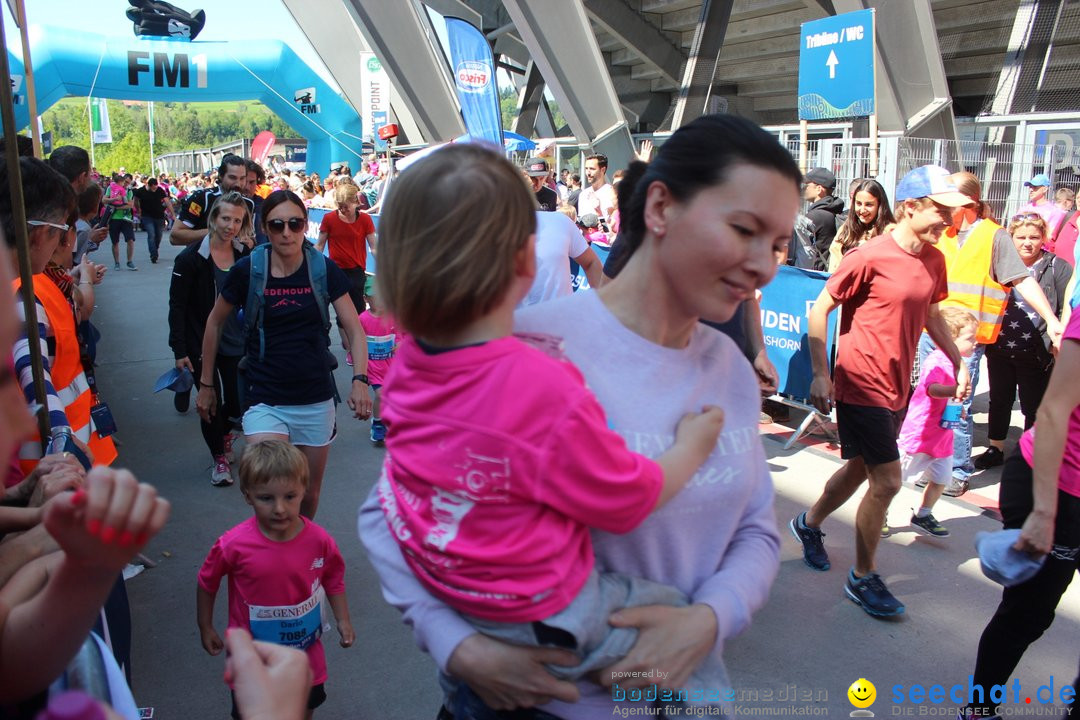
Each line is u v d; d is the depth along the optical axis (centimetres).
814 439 621
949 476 446
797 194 129
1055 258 564
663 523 134
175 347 517
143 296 1315
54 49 1806
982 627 367
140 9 2075
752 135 124
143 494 97
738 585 137
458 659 122
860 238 532
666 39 2127
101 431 283
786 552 438
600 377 135
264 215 368
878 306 355
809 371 604
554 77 1698
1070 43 1376
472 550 116
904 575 414
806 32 747
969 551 439
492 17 2369
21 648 104
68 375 258
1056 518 246
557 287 347
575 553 121
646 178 134
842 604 386
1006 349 528
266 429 371
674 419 135
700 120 130
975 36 1634
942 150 1029
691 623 128
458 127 2253
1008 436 615
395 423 124
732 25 1905
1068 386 227
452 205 111
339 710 313
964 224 518
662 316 137
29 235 230
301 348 376
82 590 102
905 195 345
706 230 125
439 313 114
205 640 285
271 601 277
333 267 386
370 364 606
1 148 226
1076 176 1125
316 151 2431
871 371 359
